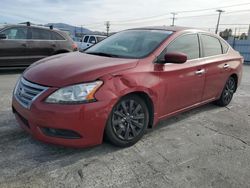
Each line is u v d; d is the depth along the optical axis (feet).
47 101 9.13
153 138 12.03
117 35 14.70
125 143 10.80
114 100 9.75
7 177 8.52
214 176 9.25
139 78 10.58
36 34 27.68
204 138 12.40
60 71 9.89
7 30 25.81
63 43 29.78
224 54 16.56
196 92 14.03
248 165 10.14
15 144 10.69
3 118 13.33
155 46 12.08
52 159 9.75
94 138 9.71
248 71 47.09
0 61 25.55
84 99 9.19
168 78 11.85
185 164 9.93
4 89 19.52
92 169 9.25
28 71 10.85
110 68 10.03
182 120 14.67
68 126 9.12
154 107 11.50
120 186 8.43
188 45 13.58
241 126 14.32
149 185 8.55
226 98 17.67
